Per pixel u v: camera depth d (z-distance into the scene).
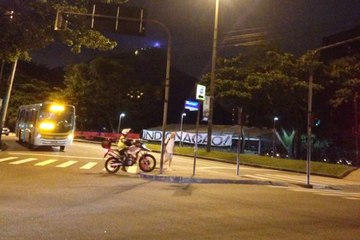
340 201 15.30
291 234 9.05
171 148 23.28
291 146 44.28
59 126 33.66
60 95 68.62
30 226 8.77
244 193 15.85
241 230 9.16
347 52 46.59
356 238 9.02
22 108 43.78
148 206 11.68
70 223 9.17
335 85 41.44
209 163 33.22
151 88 68.81
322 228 9.88
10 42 21.53
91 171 20.78
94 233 8.37
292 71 41.19
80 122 68.62
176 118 76.81
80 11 22.14
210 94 39.53
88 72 65.81
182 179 18.92
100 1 20.77
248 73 44.22
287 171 32.69
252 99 42.06
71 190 14.09
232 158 37.41
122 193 13.95
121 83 66.06
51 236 8.02
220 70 44.69
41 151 33.09
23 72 76.44
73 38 23.02
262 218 10.72
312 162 33.69
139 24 19.56
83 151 35.25
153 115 73.69
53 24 21.56
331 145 45.47
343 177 29.81
